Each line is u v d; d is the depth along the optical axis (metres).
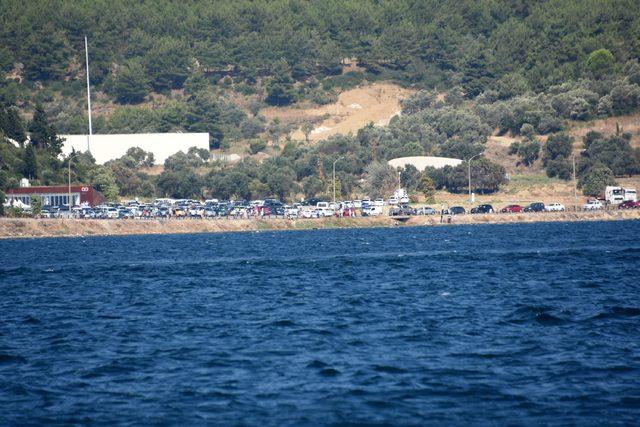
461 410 142.25
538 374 162.50
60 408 147.62
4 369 175.38
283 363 174.38
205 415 142.25
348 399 148.62
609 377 159.88
